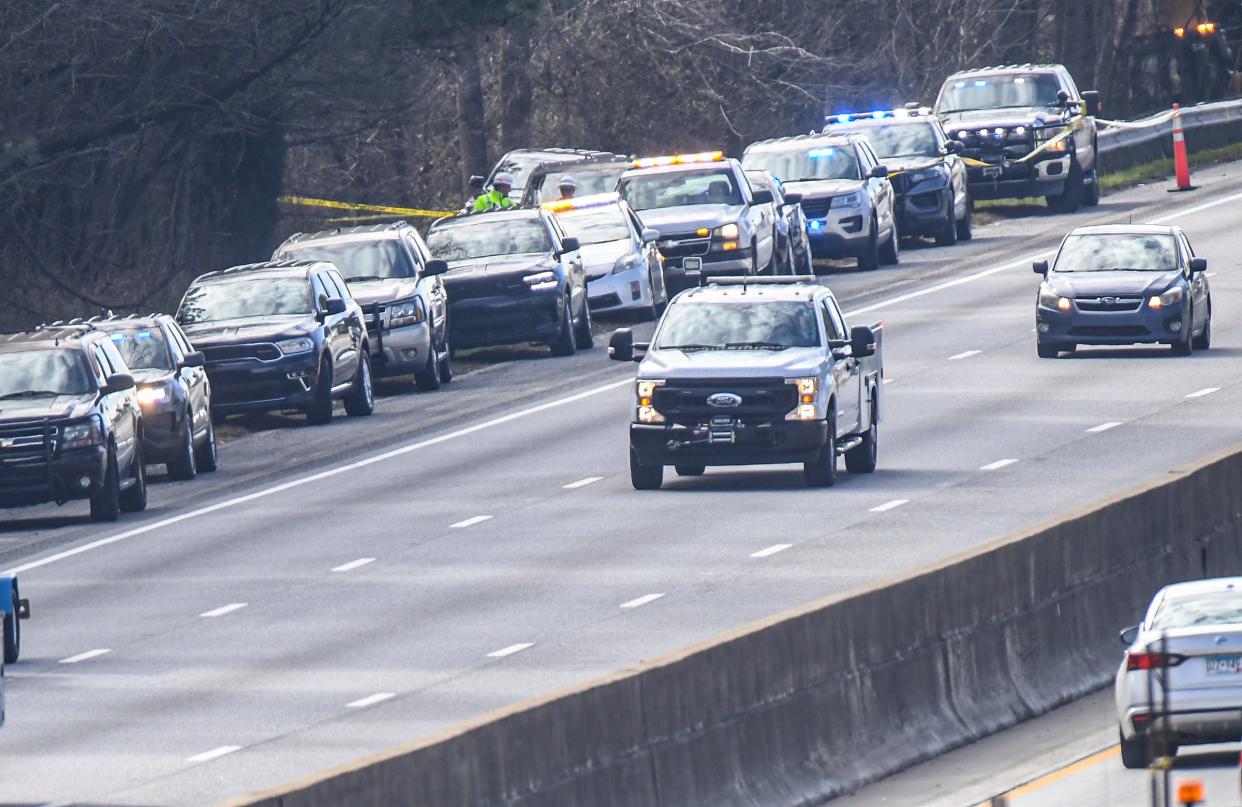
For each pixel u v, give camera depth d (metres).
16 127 142.50
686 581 72.75
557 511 88.38
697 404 89.56
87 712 59.53
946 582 58.31
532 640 65.25
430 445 108.44
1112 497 68.62
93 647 68.50
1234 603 52.81
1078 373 118.06
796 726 50.91
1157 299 121.50
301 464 106.31
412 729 55.25
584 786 43.69
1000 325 136.50
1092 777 52.09
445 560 79.62
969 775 53.84
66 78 146.75
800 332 91.94
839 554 75.81
